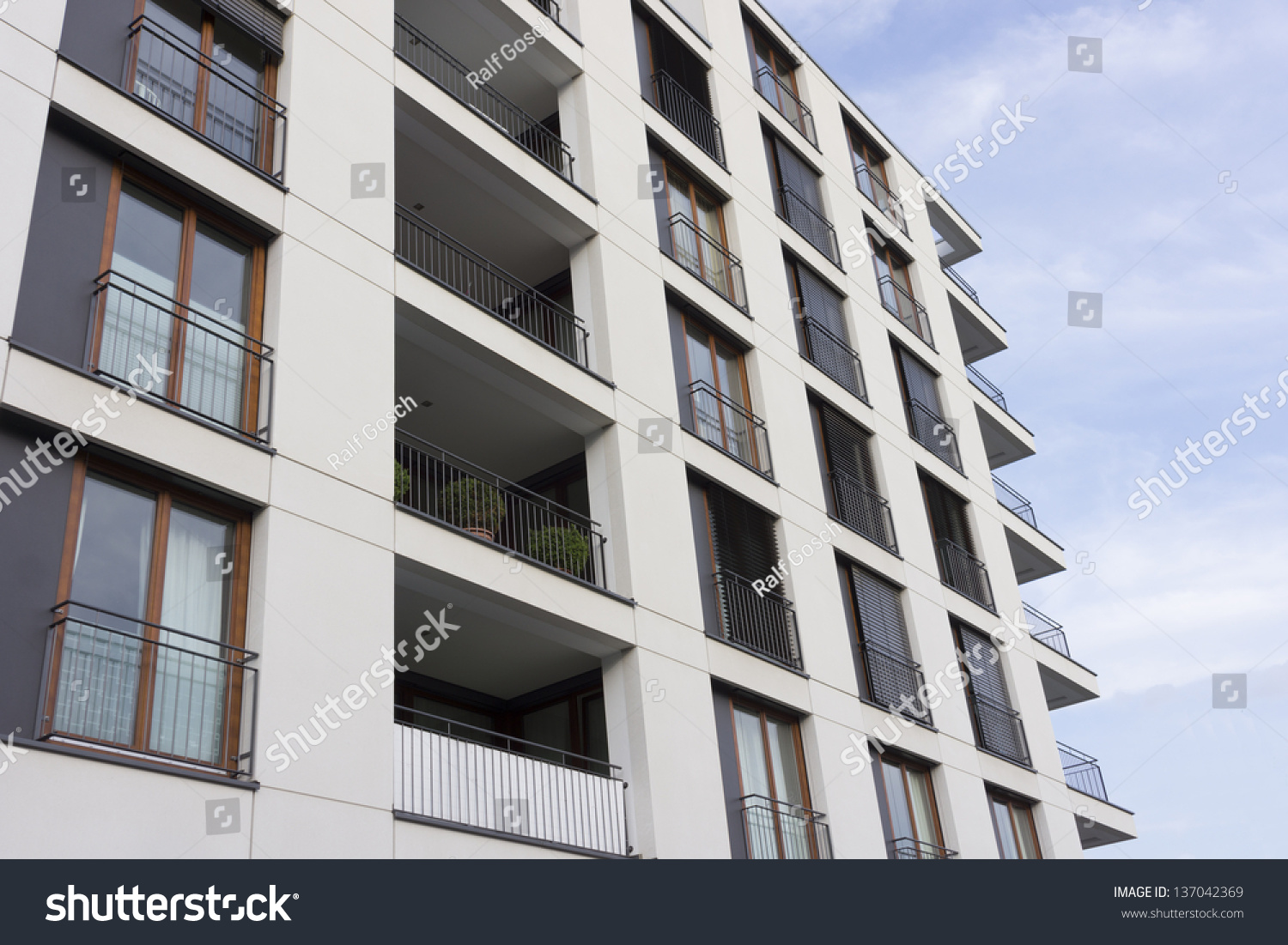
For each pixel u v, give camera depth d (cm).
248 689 1055
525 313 1903
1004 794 2198
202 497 1105
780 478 1908
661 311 1827
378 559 1205
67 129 1128
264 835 992
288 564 1114
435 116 1557
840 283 2408
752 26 2594
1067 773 2645
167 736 998
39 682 932
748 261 2109
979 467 2698
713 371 1922
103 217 1130
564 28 1906
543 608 1382
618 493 1584
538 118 2002
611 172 1862
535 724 1689
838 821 1661
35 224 1070
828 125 2698
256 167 1276
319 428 1206
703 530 1728
